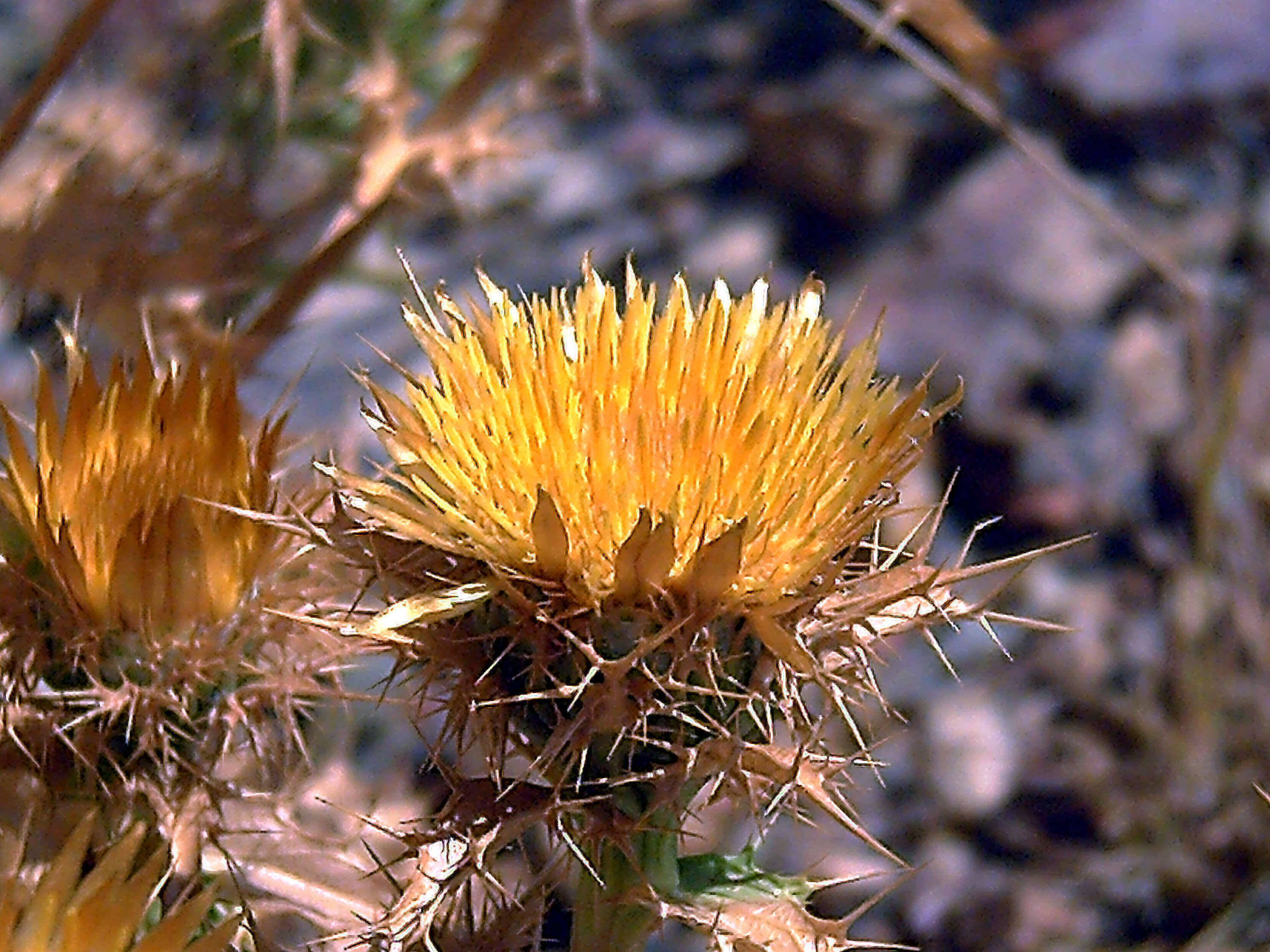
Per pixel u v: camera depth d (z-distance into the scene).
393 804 0.14
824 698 0.09
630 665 0.08
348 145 0.15
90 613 0.10
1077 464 0.27
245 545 0.10
